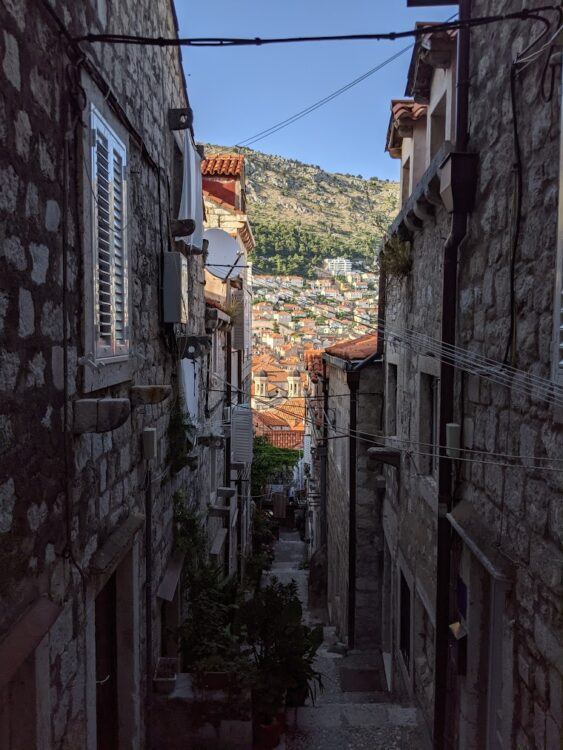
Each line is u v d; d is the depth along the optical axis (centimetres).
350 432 1046
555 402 323
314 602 1552
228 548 1236
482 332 480
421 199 641
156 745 539
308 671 607
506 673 404
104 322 396
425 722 628
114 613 478
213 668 549
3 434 253
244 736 542
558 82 337
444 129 698
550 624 337
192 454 796
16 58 261
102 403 334
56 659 315
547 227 354
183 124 667
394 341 890
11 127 257
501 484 427
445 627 554
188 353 709
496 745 471
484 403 470
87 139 353
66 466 324
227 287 1441
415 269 752
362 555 1052
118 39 320
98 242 376
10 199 257
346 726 629
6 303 255
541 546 352
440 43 569
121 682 478
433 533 633
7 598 256
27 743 283
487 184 474
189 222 682
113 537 412
